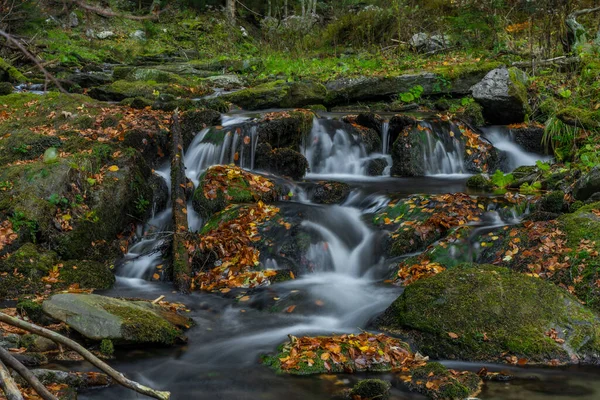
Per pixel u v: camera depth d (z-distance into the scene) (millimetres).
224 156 8781
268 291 5832
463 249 6102
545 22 12234
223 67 15914
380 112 11328
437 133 9500
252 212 6930
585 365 4406
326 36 18094
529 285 4922
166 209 7988
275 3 24453
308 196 7871
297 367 4285
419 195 7242
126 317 4723
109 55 17641
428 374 4090
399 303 5062
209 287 6086
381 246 6551
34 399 3541
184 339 4848
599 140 8375
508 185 8078
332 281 6164
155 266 6539
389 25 16500
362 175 9297
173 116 8961
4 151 8062
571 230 5805
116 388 4035
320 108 11594
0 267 5977
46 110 9672
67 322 4629
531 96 10547
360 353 4418
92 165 7391
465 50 14188
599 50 10750
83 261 6406
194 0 22625
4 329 4660
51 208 6676
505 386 4039
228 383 4121
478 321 4676
